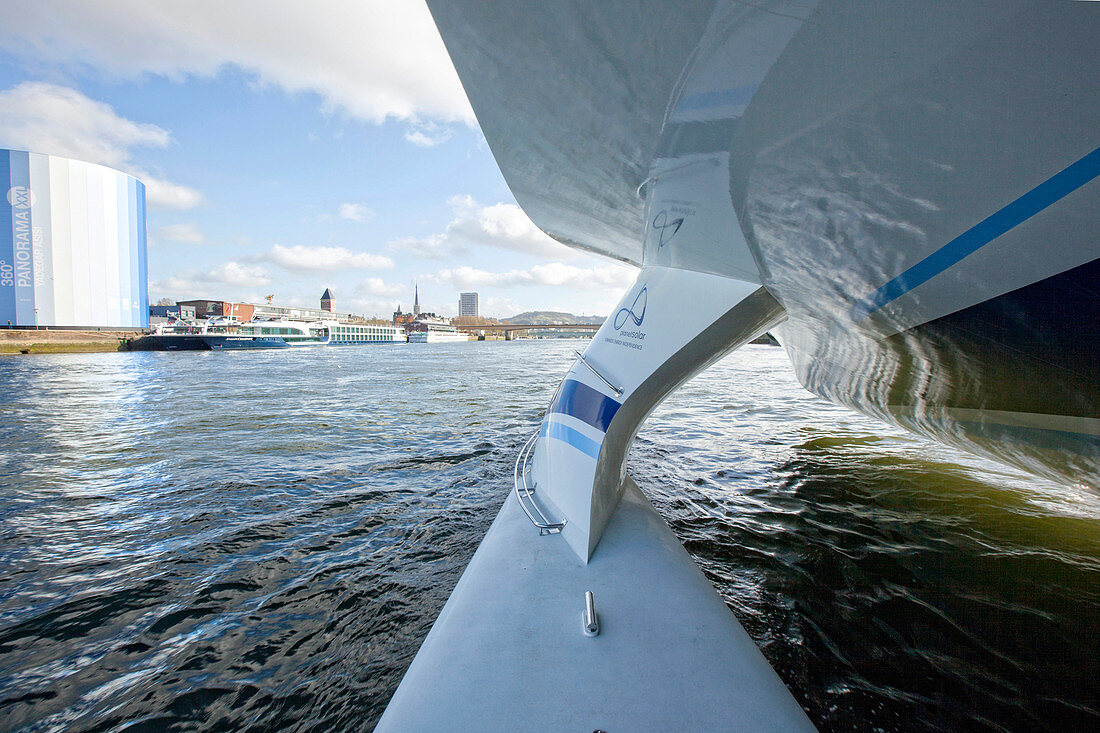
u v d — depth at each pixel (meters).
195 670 2.83
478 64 2.36
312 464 6.98
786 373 21.64
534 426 9.59
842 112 1.42
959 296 1.79
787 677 2.57
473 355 43.78
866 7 1.12
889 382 3.07
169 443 8.54
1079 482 2.51
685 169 2.21
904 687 2.49
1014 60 1.03
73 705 2.59
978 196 1.38
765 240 2.26
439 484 5.94
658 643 2.12
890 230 1.71
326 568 3.94
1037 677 2.54
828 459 6.86
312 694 2.63
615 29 1.70
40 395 15.95
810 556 3.86
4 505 5.55
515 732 1.67
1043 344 1.75
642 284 3.63
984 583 3.43
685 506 4.97
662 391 3.39
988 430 2.71
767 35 1.35
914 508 4.89
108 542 4.53
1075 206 1.22
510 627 2.23
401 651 2.96
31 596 3.62
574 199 3.41
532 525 3.33
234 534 4.62
